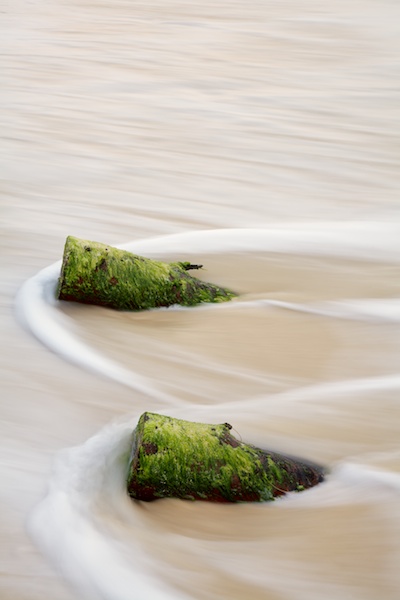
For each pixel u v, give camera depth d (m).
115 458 5.19
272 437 5.57
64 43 19.31
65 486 4.90
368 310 7.55
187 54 18.50
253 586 4.24
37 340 6.64
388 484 5.07
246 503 4.83
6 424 5.54
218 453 4.84
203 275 8.20
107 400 5.89
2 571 4.25
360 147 12.62
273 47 19.14
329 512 4.82
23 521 4.60
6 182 10.66
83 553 4.39
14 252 8.48
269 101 14.97
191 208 10.08
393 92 15.59
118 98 14.97
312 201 10.48
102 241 8.95
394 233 9.43
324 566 4.39
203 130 13.27
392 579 4.32
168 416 5.19
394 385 6.29
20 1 24.12
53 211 9.73
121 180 10.92
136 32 20.66
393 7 23.17
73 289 7.04
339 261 8.64
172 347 6.69
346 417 5.83
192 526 4.64
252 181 11.10
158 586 4.21
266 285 8.05
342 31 20.64
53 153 11.88
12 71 16.72
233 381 6.26
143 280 7.17
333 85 16.06
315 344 6.92
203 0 24.73
